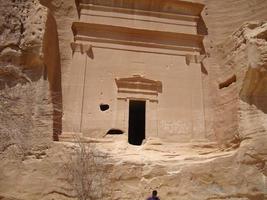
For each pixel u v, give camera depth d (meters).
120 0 16.31
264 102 13.14
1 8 13.23
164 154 13.59
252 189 11.95
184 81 15.86
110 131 14.79
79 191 11.54
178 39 16.42
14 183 11.47
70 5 16.08
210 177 12.23
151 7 16.59
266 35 13.41
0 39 12.94
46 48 13.38
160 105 15.31
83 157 11.96
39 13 13.40
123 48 15.77
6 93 12.60
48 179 11.62
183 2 16.73
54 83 14.54
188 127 15.18
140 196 11.85
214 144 14.64
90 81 15.06
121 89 15.14
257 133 12.51
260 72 12.98
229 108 14.36
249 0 16.91
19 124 12.28
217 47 16.50
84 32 15.60
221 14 17.25
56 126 13.66
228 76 14.79
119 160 12.24
